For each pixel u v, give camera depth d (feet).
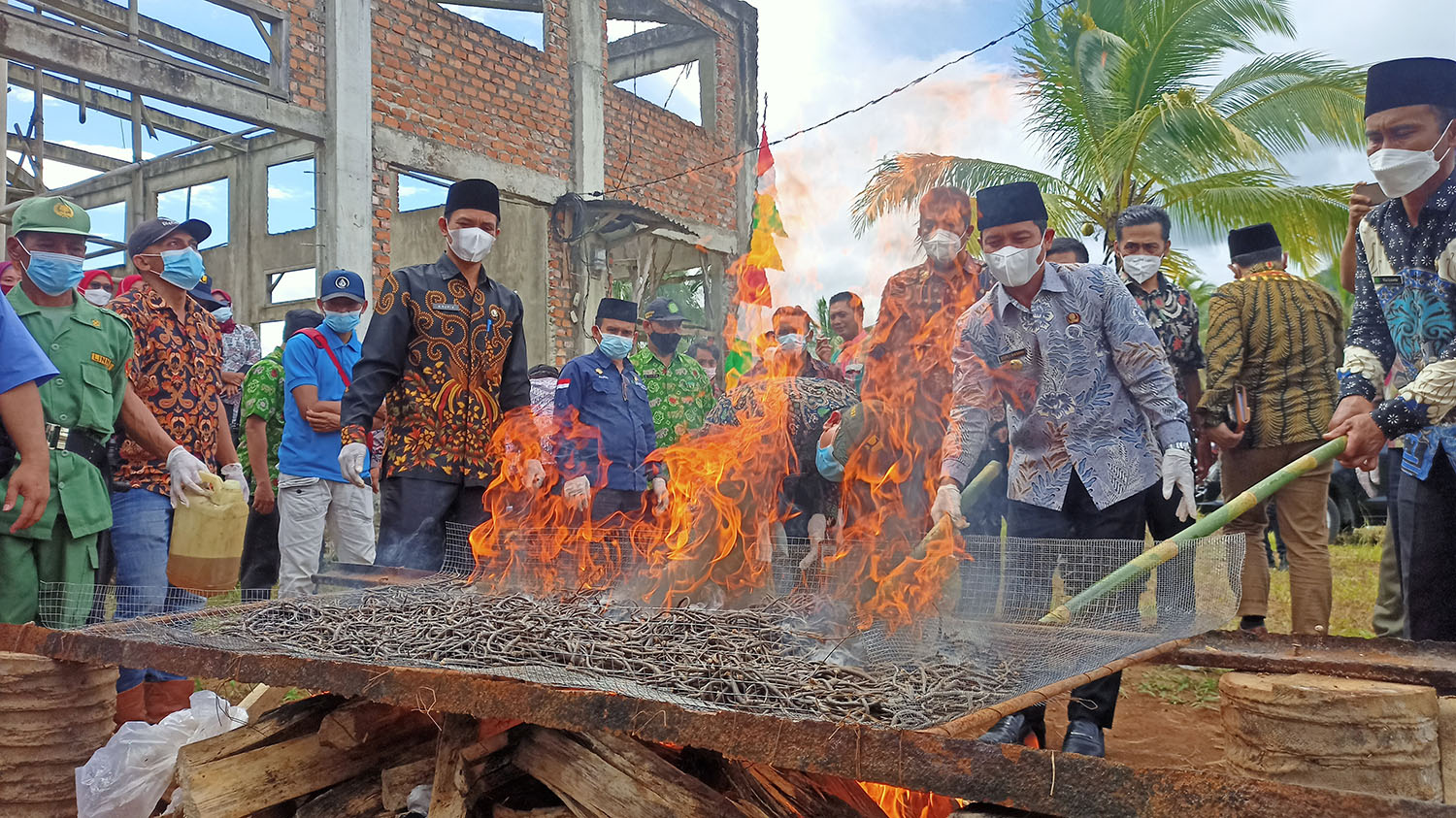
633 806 6.75
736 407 11.70
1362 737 7.56
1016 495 10.11
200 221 13.79
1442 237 9.06
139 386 12.78
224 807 7.88
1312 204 36.19
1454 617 9.37
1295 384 14.62
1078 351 9.68
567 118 39.40
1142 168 36.11
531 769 7.44
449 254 13.91
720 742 5.85
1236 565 7.40
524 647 7.64
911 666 7.32
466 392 13.65
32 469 9.80
